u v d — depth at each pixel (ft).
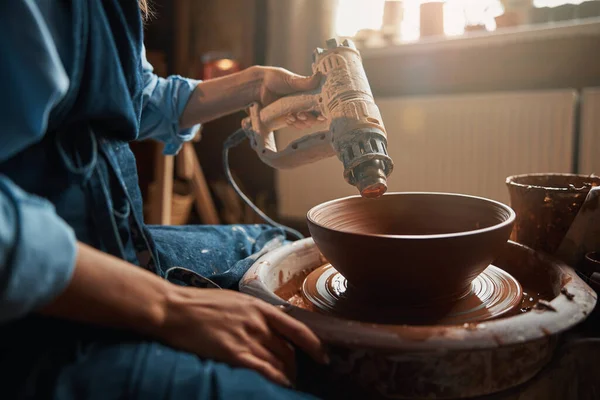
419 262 2.29
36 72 1.77
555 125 6.27
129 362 1.81
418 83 7.42
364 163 2.63
